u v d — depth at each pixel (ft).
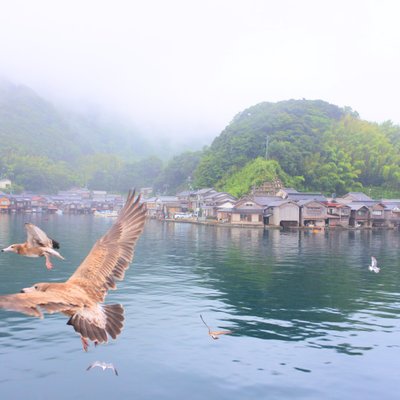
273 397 46.98
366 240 201.67
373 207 279.28
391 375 52.42
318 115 415.85
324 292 91.91
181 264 123.85
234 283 98.73
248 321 71.00
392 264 128.88
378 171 363.56
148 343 60.44
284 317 73.72
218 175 359.46
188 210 359.05
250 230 250.37
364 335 65.21
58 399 45.57
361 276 109.50
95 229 244.42
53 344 59.06
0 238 184.34
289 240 194.90
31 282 96.99
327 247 169.58
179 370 52.70
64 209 450.71
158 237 204.33
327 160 345.31
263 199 279.08
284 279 104.42
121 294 86.28
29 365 52.80
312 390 48.44
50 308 6.42
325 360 56.18
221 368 53.36
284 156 331.57
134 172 556.92
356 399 46.96
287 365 54.65
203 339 62.39
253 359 56.13
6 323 66.69
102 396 46.21
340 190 341.00
